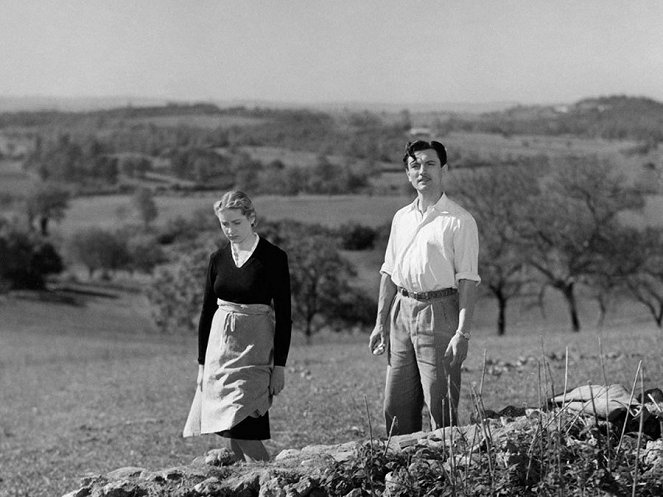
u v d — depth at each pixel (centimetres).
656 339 2258
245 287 823
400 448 722
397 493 637
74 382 3397
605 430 712
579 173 6206
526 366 1819
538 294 6619
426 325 771
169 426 1872
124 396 2616
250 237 830
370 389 1753
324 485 679
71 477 1428
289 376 2278
